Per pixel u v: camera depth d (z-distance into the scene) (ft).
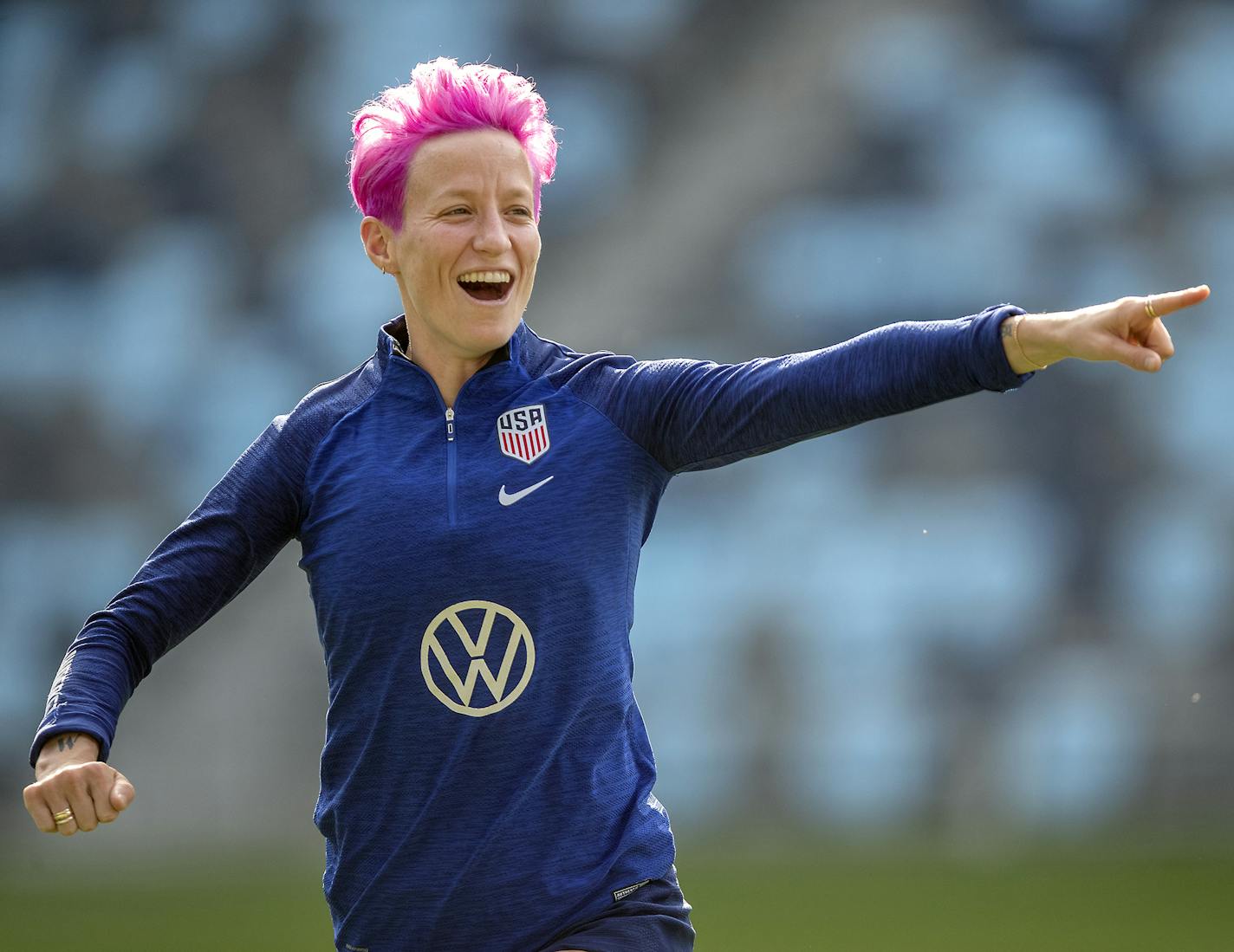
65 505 292.81
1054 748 254.68
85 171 314.76
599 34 337.11
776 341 314.76
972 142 319.27
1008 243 311.06
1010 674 269.64
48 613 284.61
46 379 299.38
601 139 329.72
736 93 333.62
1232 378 292.61
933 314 311.27
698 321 317.01
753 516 278.67
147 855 204.33
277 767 257.34
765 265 317.83
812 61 331.98
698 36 336.70
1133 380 283.38
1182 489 280.51
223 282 307.17
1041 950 100.99
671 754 262.26
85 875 176.35
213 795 252.01
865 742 263.90
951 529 277.03
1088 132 315.99
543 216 322.14
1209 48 316.60
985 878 149.38
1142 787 237.66
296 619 264.72
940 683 269.03
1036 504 278.87
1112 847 180.75
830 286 315.17
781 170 323.98
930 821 234.17
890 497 278.87
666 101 334.44
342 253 308.40
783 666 270.67
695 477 279.90
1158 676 268.62
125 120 318.04
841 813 245.24
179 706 258.16
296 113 318.04
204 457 294.25
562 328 315.78
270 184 314.14
